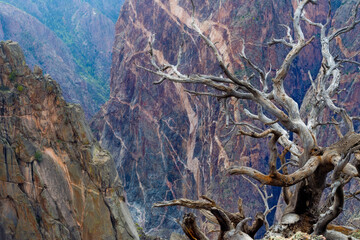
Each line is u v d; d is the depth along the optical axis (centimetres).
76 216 3991
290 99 928
